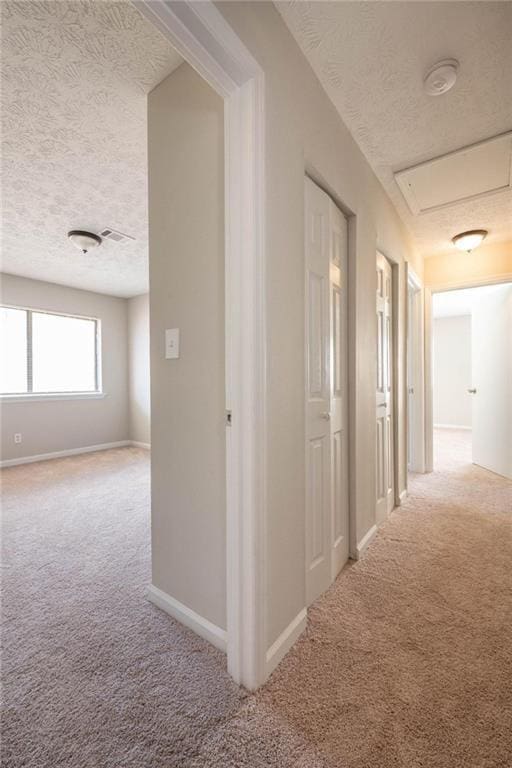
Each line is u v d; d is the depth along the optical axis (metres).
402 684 1.10
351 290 1.90
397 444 2.67
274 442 1.16
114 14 1.18
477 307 3.99
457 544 2.04
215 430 1.25
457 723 0.97
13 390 4.30
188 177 1.32
